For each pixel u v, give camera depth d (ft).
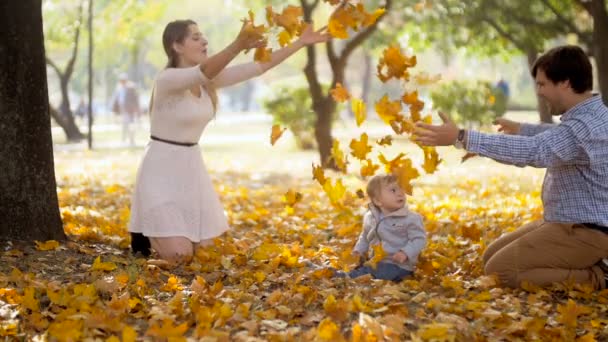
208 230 21.27
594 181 17.37
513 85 187.11
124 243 22.63
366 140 17.85
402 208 19.11
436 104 78.13
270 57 19.12
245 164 62.44
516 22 53.26
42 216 21.44
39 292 16.53
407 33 60.90
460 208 33.27
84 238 22.84
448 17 54.70
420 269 19.57
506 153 16.67
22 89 20.98
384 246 19.16
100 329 14.82
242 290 17.56
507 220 28.81
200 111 20.80
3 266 18.69
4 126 20.93
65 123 100.58
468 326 14.89
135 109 90.63
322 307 16.37
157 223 20.57
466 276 19.74
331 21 17.51
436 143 16.71
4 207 21.03
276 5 61.93
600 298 17.31
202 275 19.03
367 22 17.44
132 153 74.18
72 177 48.32
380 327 14.17
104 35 102.17
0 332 14.37
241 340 14.28
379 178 19.20
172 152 20.89
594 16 40.57
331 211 32.99
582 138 16.88
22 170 21.08
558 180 17.83
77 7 94.73
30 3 20.92
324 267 19.25
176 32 20.90
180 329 14.26
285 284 18.29
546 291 17.94
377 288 17.29
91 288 16.21
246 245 23.56
